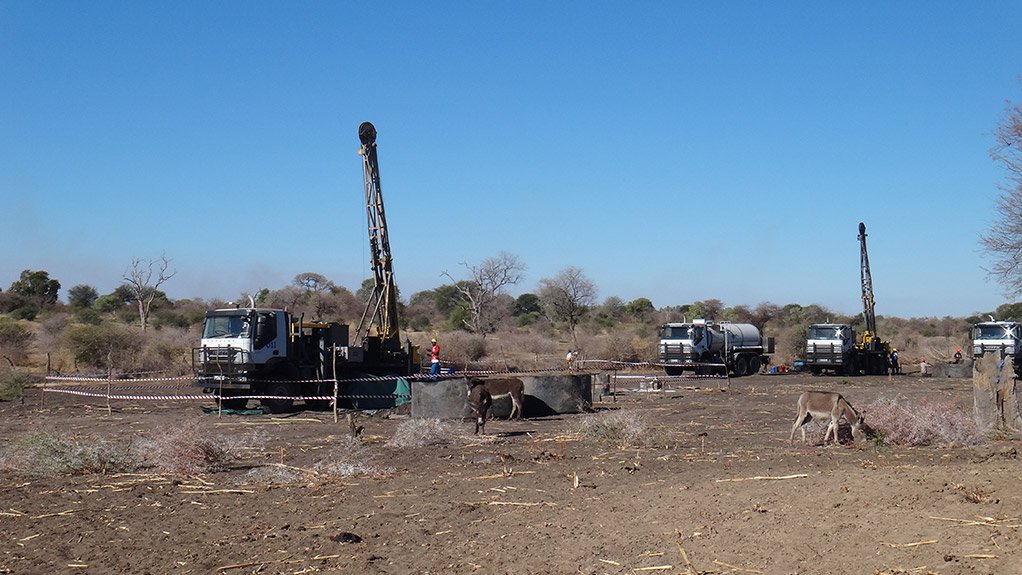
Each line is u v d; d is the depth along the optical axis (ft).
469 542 34.01
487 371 151.53
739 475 46.39
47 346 183.83
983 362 65.31
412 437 64.03
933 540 28.09
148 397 96.94
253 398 94.38
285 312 97.60
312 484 47.91
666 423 78.13
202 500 44.01
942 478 37.27
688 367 162.61
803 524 31.37
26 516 40.55
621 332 262.67
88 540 36.11
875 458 52.95
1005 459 51.39
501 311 275.80
